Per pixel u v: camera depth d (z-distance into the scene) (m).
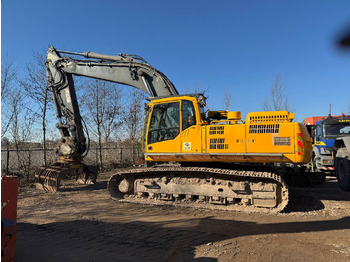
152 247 4.16
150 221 5.65
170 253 3.92
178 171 7.18
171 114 7.32
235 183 6.70
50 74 10.40
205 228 5.12
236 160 6.68
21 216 6.13
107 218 5.91
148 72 8.52
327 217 5.87
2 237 2.91
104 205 7.27
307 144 6.48
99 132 17.95
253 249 4.06
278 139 6.32
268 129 6.44
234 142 6.62
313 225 5.29
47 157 13.54
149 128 7.54
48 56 10.38
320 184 10.55
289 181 10.11
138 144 20.81
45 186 9.65
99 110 18.23
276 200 6.37
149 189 7.52
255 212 6.33
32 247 4.18
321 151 11.81
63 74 10.12
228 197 6.75
